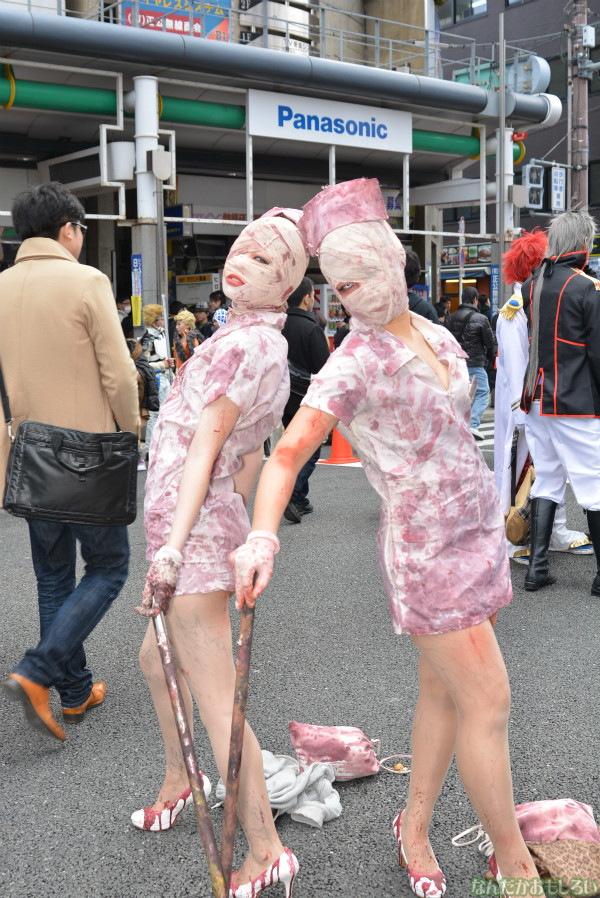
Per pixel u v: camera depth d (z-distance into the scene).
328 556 5.70
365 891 2.22
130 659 3.93
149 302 13.19
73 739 3.15
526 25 30.39
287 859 2.16
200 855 2.41
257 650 4.00
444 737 2.14
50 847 2.47
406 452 1.90
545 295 4.71
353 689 3.52
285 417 6.70
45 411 3.04
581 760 2.89
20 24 11.71
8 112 13.23
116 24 13.16
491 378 15.78
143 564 5.58
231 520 2.22
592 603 4.64
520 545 5.21
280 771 2.64
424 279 20.28
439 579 1.91
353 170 18.11
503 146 17.50
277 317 2.24
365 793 2.71
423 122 17.27
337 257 1.84
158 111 13.49
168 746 2.49
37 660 2.89
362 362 1.85
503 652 3.93
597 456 4.65
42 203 3.06
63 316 2.99
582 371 4.66
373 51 22.75
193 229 16.36
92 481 3.03
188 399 2.25
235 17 15.50
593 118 28.84
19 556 5.86
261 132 14.52
